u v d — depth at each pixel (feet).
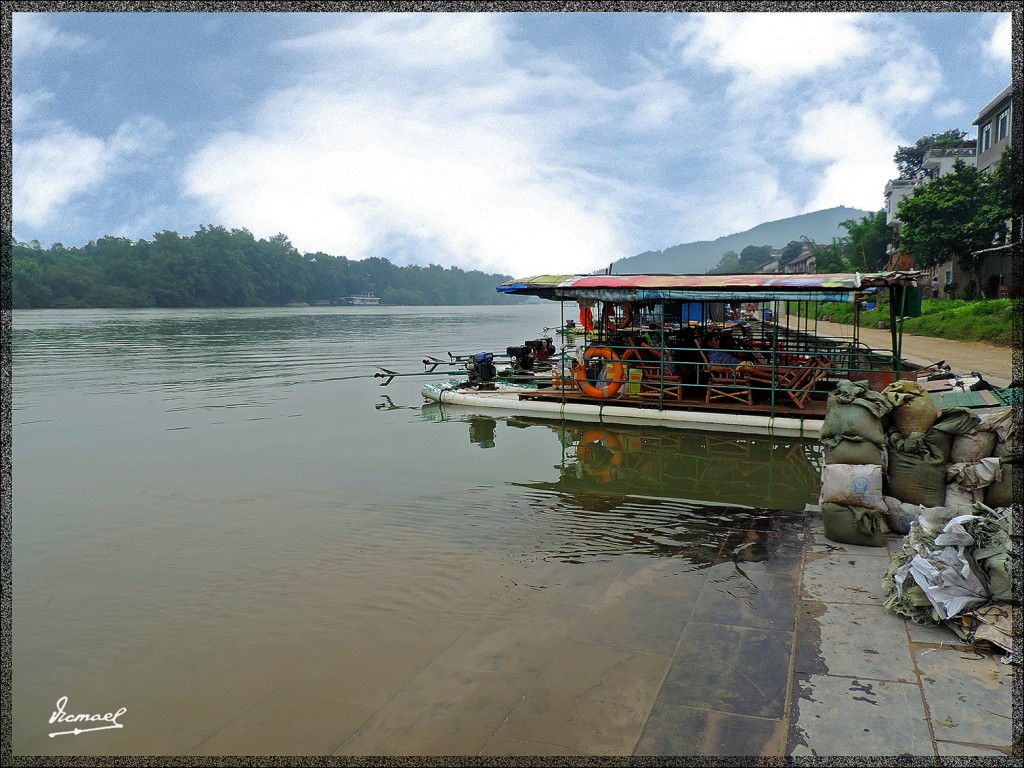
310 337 141.28
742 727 11.49
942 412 19.22
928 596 14.20
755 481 28.25
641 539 21.18
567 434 38.24
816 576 17.38
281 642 15.48
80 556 20.93
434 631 15.69
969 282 114.62
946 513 15.61
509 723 12.01
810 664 13.24
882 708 11.75
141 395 54.24
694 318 67.72
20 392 55.83
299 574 19.25
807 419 37.73
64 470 31.04
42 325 188.34
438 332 166.61
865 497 19.21
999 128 110.73
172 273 437.58
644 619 15.64
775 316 37.73
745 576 17.78
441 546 21.08
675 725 11.66
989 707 11.62
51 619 16.88
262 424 41.98
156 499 26.61
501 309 645.10
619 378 43.06
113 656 15.11
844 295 36.47
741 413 39.29
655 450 34.04
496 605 16.87
